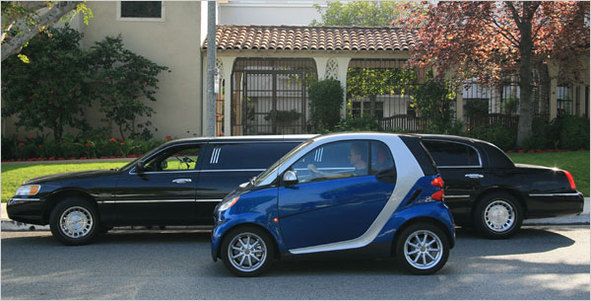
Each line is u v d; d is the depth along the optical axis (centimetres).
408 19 1792
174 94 1981
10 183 1349
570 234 936
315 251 656
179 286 629
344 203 655
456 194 880
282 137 913
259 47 1914
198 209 872
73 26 1930
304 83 1988
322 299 573
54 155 1788
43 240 930
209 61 1216
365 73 2402
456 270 690
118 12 1962
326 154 671
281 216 658
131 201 870
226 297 584
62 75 1803
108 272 698
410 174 658
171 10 1972
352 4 3200
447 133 1844
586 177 1357
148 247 865
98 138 1856
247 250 673
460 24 1667
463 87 1966
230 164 888
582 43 1748
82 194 885
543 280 639
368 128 1847
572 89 2062
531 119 1833
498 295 580
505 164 895
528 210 886
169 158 896
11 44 1112
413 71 2200
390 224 653
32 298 582
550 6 1703
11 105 1809
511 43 1841
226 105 1966
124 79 1869
